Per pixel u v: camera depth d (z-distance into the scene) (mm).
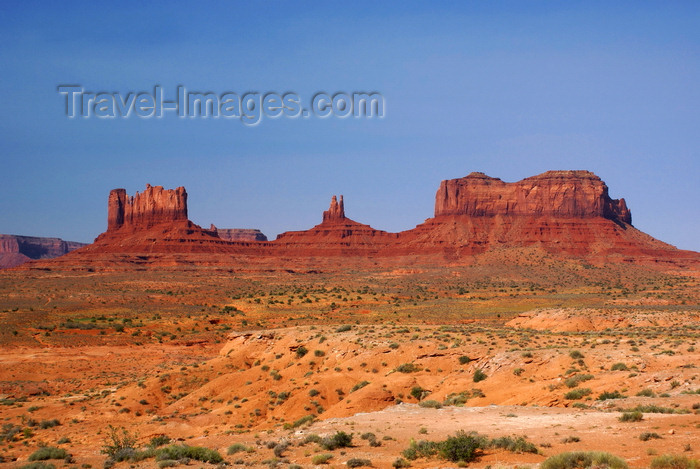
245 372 72812
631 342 62656
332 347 72812
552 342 67500
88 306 183125
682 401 36781
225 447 37375
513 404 46312
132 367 103438
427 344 66938
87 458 40625
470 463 27203
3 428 61500
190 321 164625
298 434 37469
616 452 26250
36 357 114000
